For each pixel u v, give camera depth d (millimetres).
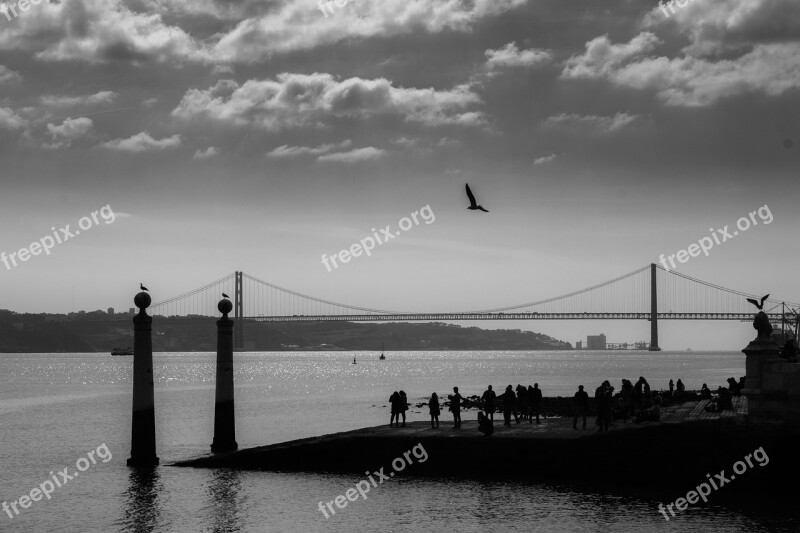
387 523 37281
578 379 184750
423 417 85000
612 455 43875
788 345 46500
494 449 45344
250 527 37312
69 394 126562
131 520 38781
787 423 41906
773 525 36188
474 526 36656
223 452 53656
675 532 35406
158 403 104000
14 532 37219
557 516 37875
